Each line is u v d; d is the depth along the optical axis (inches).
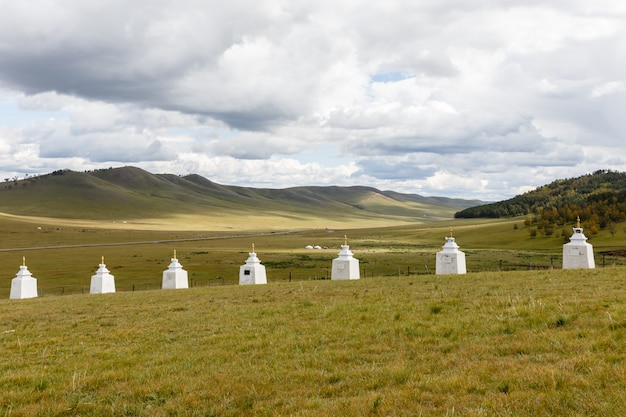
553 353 457.4
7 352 689.0
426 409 362.6
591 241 5664.4
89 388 490.6
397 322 661.3
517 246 6294.3
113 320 932.6
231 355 580.4
